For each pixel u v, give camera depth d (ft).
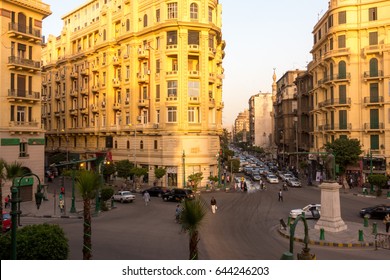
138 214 111.24
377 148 177.47
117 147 211.41
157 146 185.57
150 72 186.50
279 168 301.43
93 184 47.16
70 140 256.73
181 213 40.40
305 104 248.93
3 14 131.75
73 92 248.93
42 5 144.66
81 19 259.19
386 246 73.31
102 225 93.40
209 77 182.60
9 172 70.38
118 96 214.28
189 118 179.11
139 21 194.90
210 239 78.69
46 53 281.13
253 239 79.30
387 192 155.02
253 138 527.40
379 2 173.88
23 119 139.33
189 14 176.65
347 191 163.32
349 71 181.88
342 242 74.49
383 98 173.88
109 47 213.66
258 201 138.31
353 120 181.88
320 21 207.10
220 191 169.48
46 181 209.46
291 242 35.73
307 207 103.50
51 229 47.32
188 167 177.88
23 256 43.96
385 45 171.63
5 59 132.36
